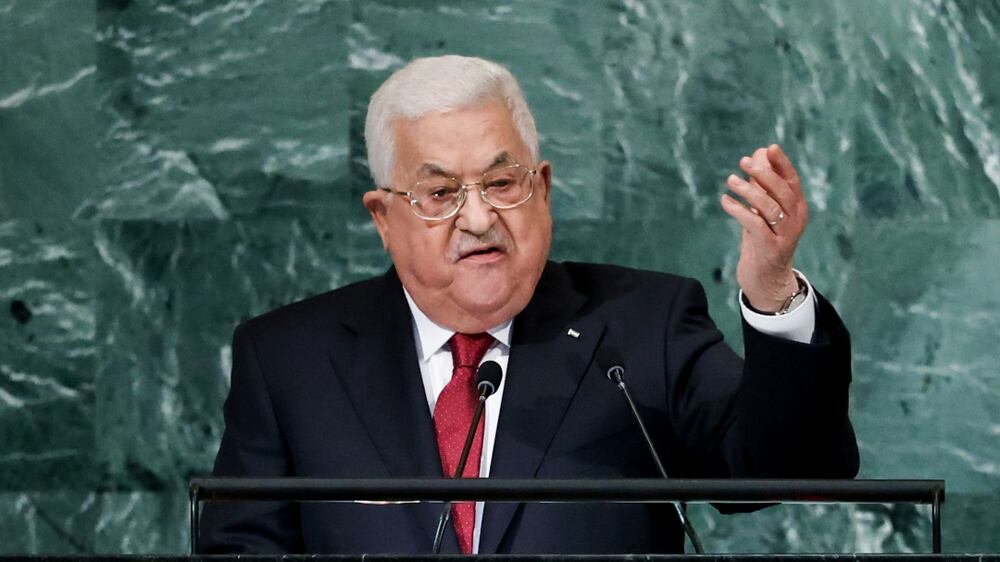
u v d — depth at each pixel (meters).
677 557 5.66
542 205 8.70
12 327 13.89
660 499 6.51
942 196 13.75
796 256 13.85
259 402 9.12
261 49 13.92
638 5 13.84
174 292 13.91
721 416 8.43
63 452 13.88
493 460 8.53
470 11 13.87
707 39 13.81
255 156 13.91
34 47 13.93
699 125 13.82
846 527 13.81
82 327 13.91
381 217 8.98
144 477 13.88
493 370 8.00
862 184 13.81
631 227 13.82
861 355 13.80
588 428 8.65
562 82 13.84
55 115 13.92
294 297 13.89
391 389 8.86
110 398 13.91
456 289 8.52
